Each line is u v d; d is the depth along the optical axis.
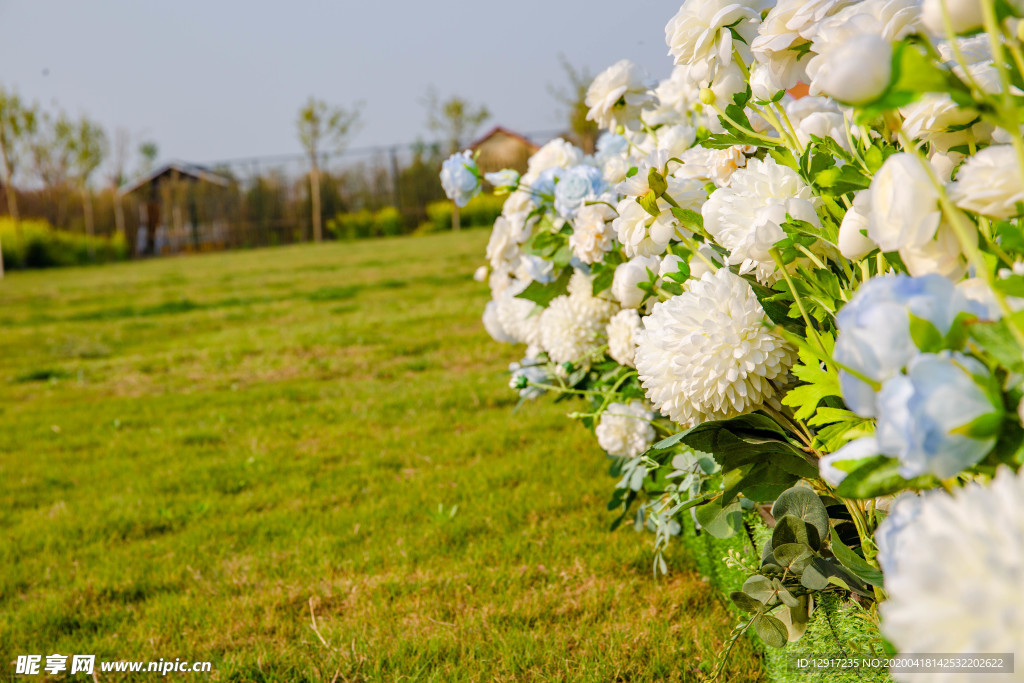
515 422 4.20
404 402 5.00
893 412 0.47
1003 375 0.53
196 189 28.97
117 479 3.94
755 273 1.18
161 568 2.82
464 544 2.76
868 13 0.71
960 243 0.56
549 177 2.31
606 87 1.86
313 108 27.81
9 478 4.05
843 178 0.84
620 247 1.92
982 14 0.49
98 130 27.59
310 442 4.37
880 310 0.50
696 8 1.07
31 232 25.08
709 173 1.38
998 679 0.38
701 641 1.91
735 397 1.08
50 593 2.67
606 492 3.05
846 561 0.85
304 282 13.68
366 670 2.01
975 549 0.40
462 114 27.55
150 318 10.62
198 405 5.53
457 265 14.05
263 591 2.57
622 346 1.97
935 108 0.68
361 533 2.96
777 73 0.90
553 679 1.84
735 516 1.43
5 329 10.43
